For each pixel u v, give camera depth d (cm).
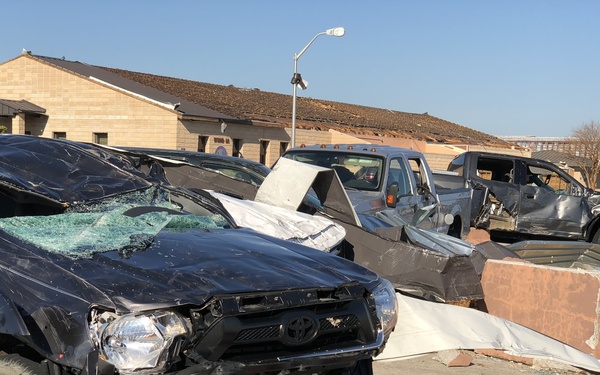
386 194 936
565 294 714
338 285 365
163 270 344
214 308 323
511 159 1622
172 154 990
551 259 1041
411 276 705
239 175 982
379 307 390
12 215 439
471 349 648
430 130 5259
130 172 498
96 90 2911
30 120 3047
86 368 306
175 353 315
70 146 500
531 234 1612
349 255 721
